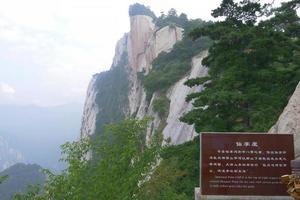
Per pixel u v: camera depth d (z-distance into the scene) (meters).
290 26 23.16
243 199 8.05
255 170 8.12
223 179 8.12
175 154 21.08
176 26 120.44
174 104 79.31
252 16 23.58
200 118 21.33
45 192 12.30
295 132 9.32
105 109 152.88
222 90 21.14
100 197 11.89
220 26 22.91
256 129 19.12
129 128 13.77
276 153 8.15
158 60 106.69
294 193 6.87
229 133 8.23
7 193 131.75
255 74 21.06
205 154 8.20
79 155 13.18
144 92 105.81
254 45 20.78
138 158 13.18
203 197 8.08
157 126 81.38
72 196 11.94
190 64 93.38
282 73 20.67
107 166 12.47
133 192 12.68
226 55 21.95
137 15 138.50
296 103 9.75
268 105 20.27
